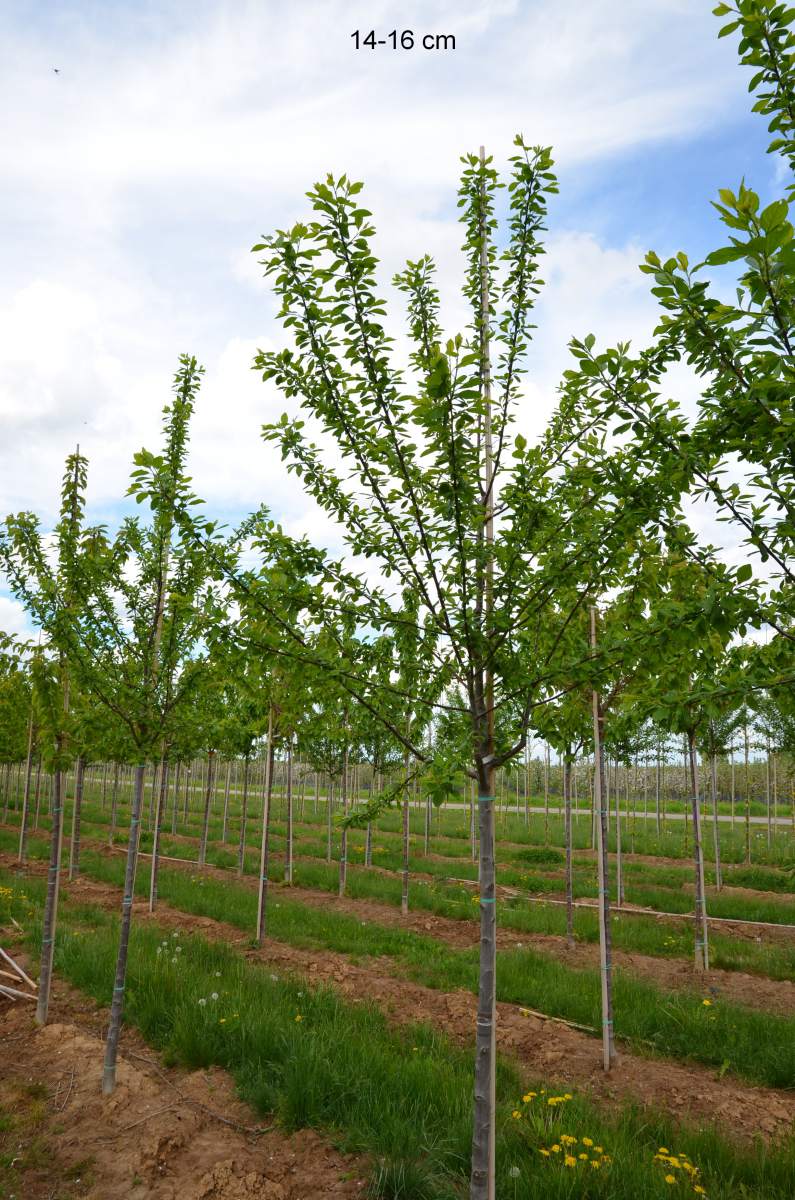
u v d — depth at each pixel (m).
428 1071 4.92
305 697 4.25
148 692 5.38
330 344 3.42
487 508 3.89
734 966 8.52
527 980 7.43
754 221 2.35
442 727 3.96
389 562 3.62
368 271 3.23
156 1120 4.52
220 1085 5.02
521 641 3.59
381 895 12.22
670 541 3.32
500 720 3.88
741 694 3.07
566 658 3.62
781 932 10.39
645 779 27.53
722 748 14.32
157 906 11.15
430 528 3.40
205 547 3.84
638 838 22.02
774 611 2.97
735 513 3.01
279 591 3.54
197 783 44.12
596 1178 3.76
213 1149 4.26
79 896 11.40
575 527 3.52
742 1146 4.43
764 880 14.55
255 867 15.18
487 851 3.42
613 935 9.67
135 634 5.73
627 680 6.20
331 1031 5.55
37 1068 5.25
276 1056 5.23
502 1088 4.97
